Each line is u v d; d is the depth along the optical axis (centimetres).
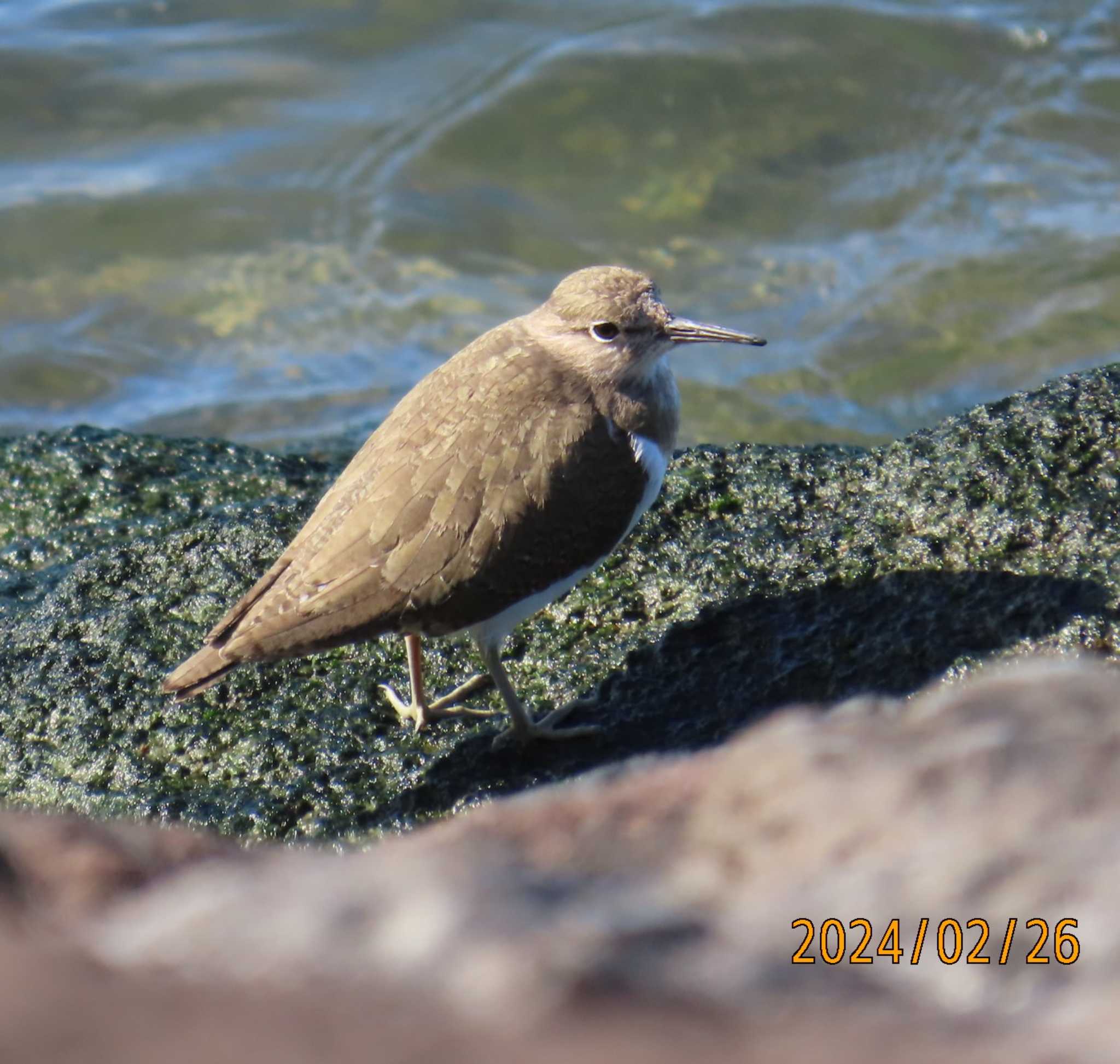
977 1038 371
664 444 1184
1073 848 479
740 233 2228
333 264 2242
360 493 1092
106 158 2398
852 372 2011
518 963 390
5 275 2223
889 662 1135
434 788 1127
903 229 2195
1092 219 2166
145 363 2116
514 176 2342
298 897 455
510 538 1081
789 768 556
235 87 2514
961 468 1224
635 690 1173
